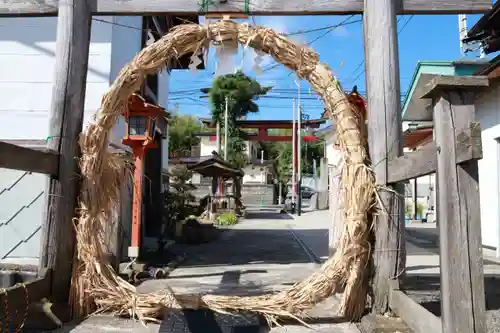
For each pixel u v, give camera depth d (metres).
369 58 4.11
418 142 14.62
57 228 3.93
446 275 2.36
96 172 4.00
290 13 4.33
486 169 8.18
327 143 28.80
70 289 3.87
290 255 8.28
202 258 7.84
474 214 2.37
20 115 6.79
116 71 7.09
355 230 3.73
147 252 7.62
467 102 2.42
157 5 4.36
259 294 4.94
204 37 4.09
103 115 4.02
